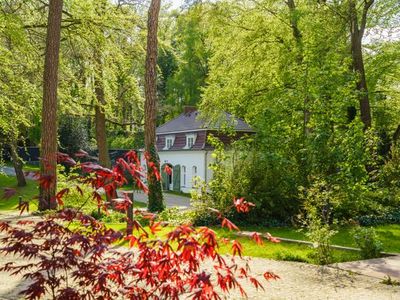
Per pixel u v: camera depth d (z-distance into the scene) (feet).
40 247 12.98
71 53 70.44
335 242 41.73
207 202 54.85
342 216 55.83
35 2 63.31
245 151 58.29
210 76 88.84
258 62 83.20
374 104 91.91
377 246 35.14
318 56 64.08
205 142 120.88
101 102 82.89
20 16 62.80
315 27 67.97
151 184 65.05
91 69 70.33
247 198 53.78
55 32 55.57
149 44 69.46
